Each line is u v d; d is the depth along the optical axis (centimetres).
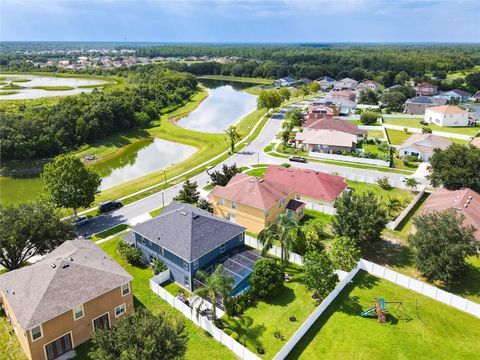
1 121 9081
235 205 4991
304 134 9138
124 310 3253
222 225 4175
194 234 3888
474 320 3256
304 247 4272
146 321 2400
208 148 9338
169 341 2288
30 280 3062
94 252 3534
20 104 12062
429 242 3547
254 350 2923
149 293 3691
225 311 3372
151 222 4203
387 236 4716
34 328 2692
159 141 10712
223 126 12106
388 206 5319
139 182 6931
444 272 3478
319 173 5994
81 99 11762
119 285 3136
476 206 4672
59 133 9419
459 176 5322
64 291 2909
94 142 10319
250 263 3947
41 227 3888
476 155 5344
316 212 5459
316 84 17475
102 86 18275
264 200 4788
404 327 3173
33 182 7756
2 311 3384
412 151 7856
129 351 2184
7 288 3086
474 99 15425
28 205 4109
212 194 5241
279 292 3634
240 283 3659
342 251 3816
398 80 19000
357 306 3441
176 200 5375
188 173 7306
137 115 12056
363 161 7700
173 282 3919
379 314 3219
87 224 5216
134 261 4203
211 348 2961
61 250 3541
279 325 3209
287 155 8319
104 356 2228
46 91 16525
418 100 13200
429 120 11606
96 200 6072
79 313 2945
